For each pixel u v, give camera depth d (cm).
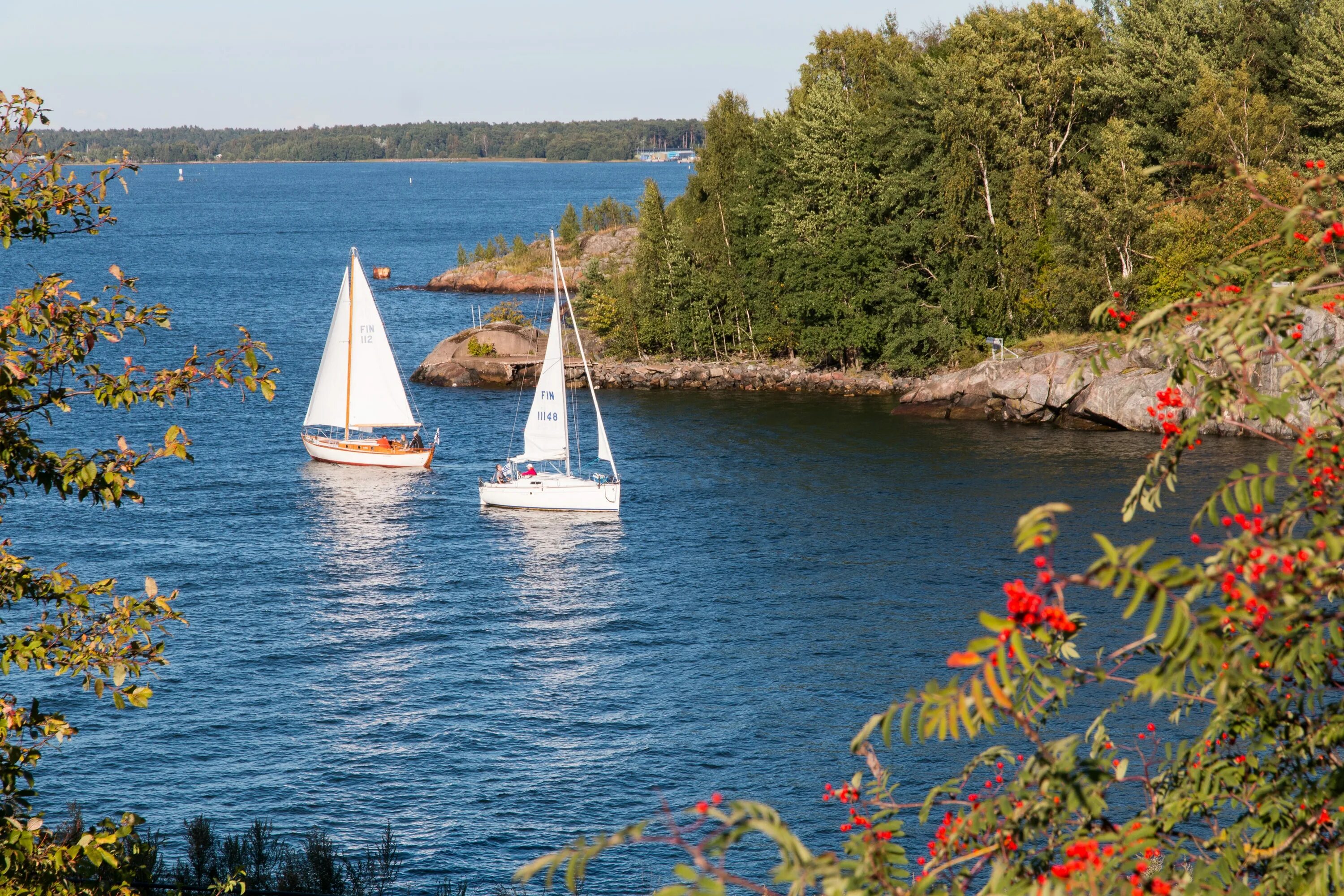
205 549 8681
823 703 5706
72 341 2069
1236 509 1042
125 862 2259
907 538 8450
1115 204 12494
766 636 6669
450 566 8319
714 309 16862
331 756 5284
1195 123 12394
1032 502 9231
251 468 11619
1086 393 12112
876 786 1396
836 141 14875
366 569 8250
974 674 920
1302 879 1109
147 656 2086
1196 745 1315
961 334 14388
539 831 4622
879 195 14738
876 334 14888
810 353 15538
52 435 12569
